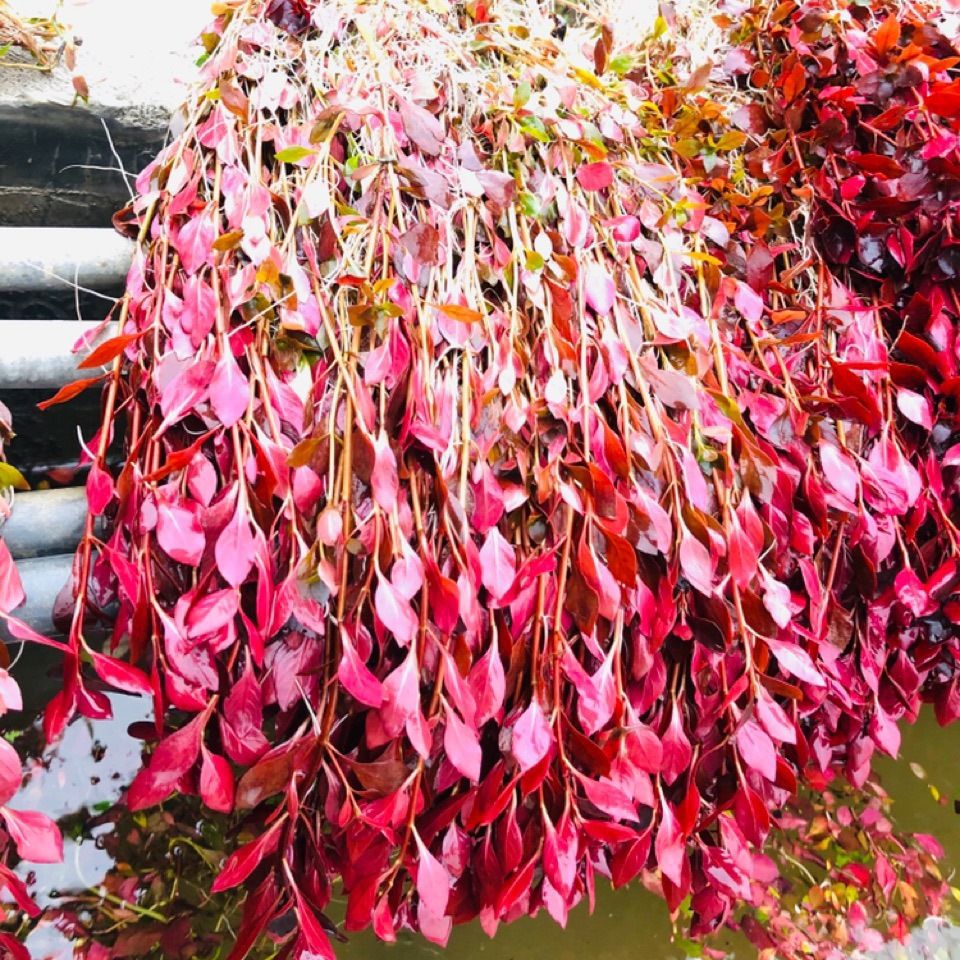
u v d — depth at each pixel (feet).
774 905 4.51
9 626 2.15
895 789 5.21
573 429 2.77
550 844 2.53
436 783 2.62
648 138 3.38
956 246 3.33
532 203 2.86
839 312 3.38
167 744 2.30
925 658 3.50
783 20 3.79
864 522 3.12
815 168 3.60
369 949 4.06
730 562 2.79
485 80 3.01
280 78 2.84
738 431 2.83
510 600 2.53
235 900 4.19
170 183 2.71
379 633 2.41
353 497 2.52
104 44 3.80
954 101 3.24
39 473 4.67
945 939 4.53
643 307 2.89
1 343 2.85
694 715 2.99
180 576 2.60
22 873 4.13
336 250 2.65
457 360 2.64
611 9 4.36
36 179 3.84
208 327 2.47
